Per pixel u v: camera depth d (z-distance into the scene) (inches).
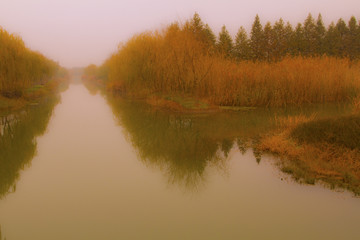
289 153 274.8
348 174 216.2
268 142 303.7
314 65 654.5
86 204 192.5
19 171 257.0
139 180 233.3
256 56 1610.5
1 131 409.1
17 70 674.8
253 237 151.3
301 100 590.9
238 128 401.4
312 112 500.1
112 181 231.9
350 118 304.5
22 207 189.6
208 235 153.9
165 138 370.6
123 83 963.3
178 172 250.8
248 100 588.7
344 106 557.9
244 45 1614.2
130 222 169.0
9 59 649.6
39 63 972.6
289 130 330.0
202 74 596.1
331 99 619.5
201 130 402.6
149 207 187.2
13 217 176.9
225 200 194.2
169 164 273.0
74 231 159.8
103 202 195.0
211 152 303.4
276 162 261.0
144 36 803.4
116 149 325.7
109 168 262.7
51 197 204.1
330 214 172.7
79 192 211.5
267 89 594.9
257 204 187.0
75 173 250.7
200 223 166.4
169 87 665.6
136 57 815.1
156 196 203.0
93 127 443.5
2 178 239.9
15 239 152.9
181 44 625.0
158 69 709.9
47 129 428.8
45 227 164.7
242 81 609.6
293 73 612.1
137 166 267.6
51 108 634.8
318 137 283.4
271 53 1627.7
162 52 686.5
